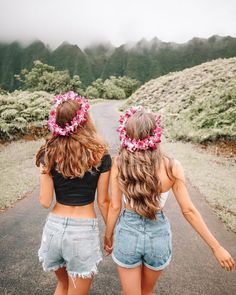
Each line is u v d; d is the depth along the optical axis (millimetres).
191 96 23828
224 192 7207
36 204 6414
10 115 15242
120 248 2418
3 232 5012
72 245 2348
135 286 2451
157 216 2389
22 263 4066
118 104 48062
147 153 2291
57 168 2338
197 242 4734
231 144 13453
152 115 2350
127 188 2305
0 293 3434
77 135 2326
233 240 4789
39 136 16109
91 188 2410
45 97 19219
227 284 3660
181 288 3570
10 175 8578
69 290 2473
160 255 2398
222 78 25812
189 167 9680
